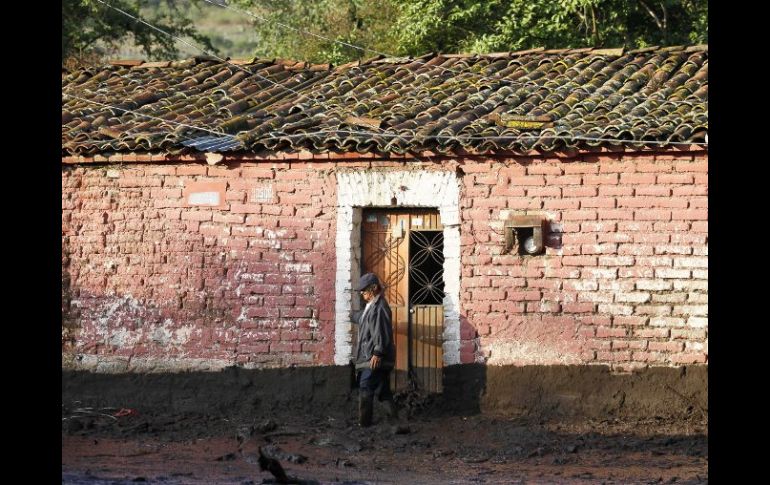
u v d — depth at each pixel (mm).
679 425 13023
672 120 13297
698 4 24188
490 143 13422
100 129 14961
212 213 14539
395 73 16641
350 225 14078
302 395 14156
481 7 22906
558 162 13469
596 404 13273
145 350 14734
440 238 14180
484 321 13688
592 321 13352
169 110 15852
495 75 16125
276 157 14266
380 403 13914
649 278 13195
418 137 13602
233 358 14414
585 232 13391
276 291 14312
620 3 23312
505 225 13539
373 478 10656
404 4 24281
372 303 13297
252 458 11688
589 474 10984
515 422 13359
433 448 12344
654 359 13172
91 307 14945
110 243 14922
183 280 14625
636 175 13242
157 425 13695
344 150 13945
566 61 16406
